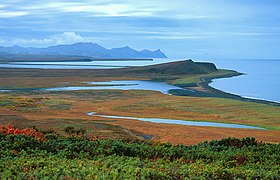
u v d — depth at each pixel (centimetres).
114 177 1160
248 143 2184
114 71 17775
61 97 8119
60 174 1196
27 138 1830
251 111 6469
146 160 1580
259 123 5447
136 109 6700
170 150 1788
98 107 6888
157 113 6312
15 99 7438
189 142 3869
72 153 1656
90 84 11400
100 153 1700
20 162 1373
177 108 6819
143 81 13138
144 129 4603
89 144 1805
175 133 4397
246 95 9662
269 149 1911
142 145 1898
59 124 4347
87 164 1400
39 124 4319
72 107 6788
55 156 1557
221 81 14575
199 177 1252
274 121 5612
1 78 12675
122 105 7131
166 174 1264
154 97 8350
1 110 5962
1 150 1584
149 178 1213
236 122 5525
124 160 1552
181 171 1323
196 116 6047
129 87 10775
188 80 13938
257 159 1720
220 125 5272
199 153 1777
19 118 4894
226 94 9681
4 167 1302
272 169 1480
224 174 1330
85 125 4344
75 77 13962
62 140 1995
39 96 8212
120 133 4031
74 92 9031
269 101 8350
